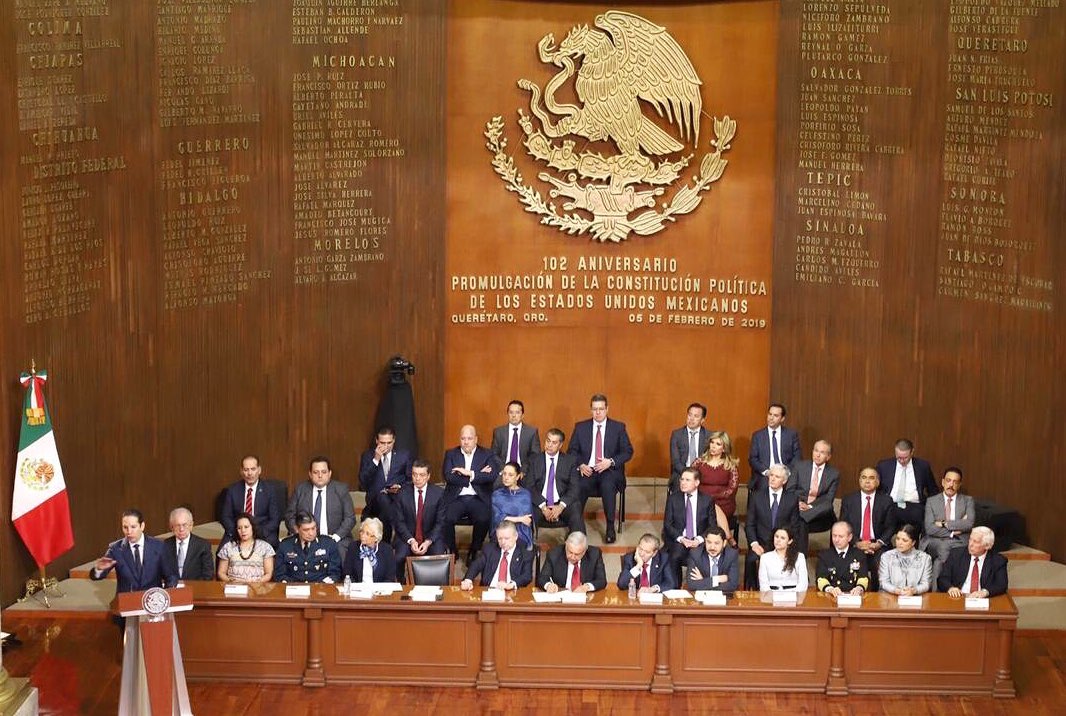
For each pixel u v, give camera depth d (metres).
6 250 13.64
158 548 13.36
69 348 14.37
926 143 15.59
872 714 12.62
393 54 16.06
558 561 13.36
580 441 15.69
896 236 15.91
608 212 16.69
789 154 16.27
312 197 15.98
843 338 16.36
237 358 15.81
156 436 15.28
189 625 13.02
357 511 16.22
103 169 14.45
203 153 15.22
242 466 14.73
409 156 16.33
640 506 16.36
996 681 12.89
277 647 13.05
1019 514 15.40
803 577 13.46
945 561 13.75
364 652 13.03
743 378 16.91
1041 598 14.62
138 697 12.01
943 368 15.87
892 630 12.84
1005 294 15.29
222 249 15.52
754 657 12.91
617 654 12.98
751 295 16.73
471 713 12.61
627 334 16.98
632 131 16.53
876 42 15.65
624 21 16.31
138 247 14.86
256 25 15.38
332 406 16.47
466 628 12.98
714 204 16.64
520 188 16.64
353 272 16.33
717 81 16.39
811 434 16.69
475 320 16.86
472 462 15.05
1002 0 14.85
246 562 13.76
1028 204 14.98
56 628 13.92
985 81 15.10
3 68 13.39
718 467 15.01
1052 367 15.02
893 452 16.30
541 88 16.47
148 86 14.72
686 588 13.43
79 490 14.61
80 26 14.03
